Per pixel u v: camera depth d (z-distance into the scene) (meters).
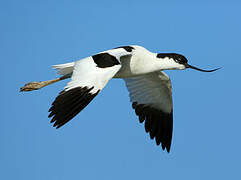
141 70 12.35
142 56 12.24
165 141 13.70
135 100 13.88
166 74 13.09
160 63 12.39
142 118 13.90
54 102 8.71
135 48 12.30
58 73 11.83
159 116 13.95
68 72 11.84
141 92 13.83
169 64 12.45
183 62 12.62
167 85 13.41
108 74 9.22
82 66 9.54
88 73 9.28
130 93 13.86
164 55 12.53
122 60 12.13
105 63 9.63
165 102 13.84
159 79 13.32
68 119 8.60
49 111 8.61
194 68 12.64
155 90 13.73
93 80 9.07
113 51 10.50
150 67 12.36
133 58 12.12
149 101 13.91
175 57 12.55
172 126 13.67
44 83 13.03
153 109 13.99
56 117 8.57
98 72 9.28
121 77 12.49
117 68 9.45
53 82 13.05
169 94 13.61
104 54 10.09
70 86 9.05
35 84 13.07
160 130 13.84
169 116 13.80
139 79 13.61
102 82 9.05
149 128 13.89
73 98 8.83
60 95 8.85
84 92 8.90
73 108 8.71
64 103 8.73
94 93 8.88
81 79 9.16
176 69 12.59
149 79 13.47
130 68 12.24
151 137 13.84
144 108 13.94
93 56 9.93
